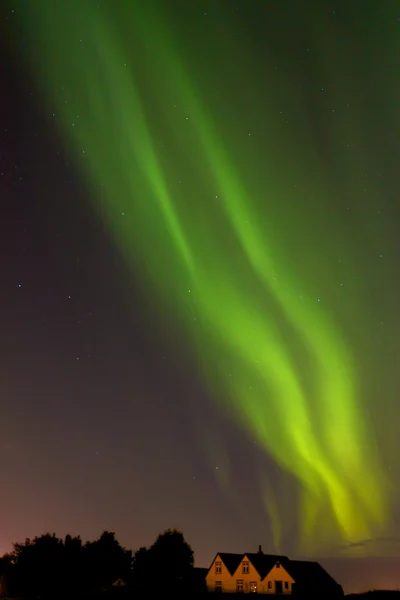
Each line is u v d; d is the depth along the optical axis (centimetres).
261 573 5656
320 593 5469
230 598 5203
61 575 5647
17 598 5519
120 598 5384
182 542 6688
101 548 6169
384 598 5000
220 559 5956
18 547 5719
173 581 6316
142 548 6581
